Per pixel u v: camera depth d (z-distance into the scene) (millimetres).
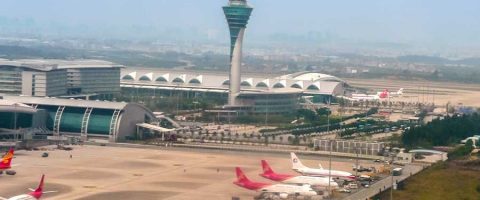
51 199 195500
